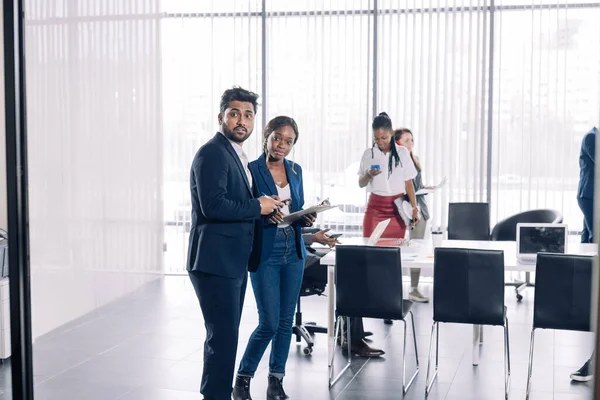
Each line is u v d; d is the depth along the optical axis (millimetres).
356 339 5770
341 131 8609
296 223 4453
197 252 4023
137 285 4109
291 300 4559
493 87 8242
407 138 6949
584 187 5781
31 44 3525
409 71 8469
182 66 8852
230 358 4059
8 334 5270
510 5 8133
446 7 8305
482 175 8305
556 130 8109
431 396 4816
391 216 6562
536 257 4707
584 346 5953
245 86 8758
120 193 3994
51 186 3652
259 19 8695
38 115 3582
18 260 3508
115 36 3943
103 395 4590
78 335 4676
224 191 3977
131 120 4035
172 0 8797
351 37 8539
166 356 5578
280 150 4438
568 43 8023
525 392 4887
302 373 5309
